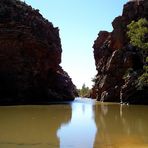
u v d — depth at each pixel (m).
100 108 47.88
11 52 63.03
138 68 65.62
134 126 26.98
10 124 27.03
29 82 64.94
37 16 77.75
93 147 18.25
